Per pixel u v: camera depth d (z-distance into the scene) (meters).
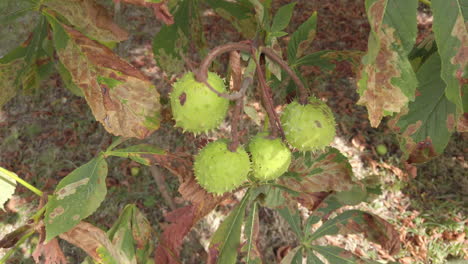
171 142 1.04
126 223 0.49
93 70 0.39
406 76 0.30
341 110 1.12
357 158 1.04
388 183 1.00
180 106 0.34
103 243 0.43
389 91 0.30
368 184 0.52
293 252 0.54
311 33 0.49
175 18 0.63
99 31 0.41
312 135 0.38
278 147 0.38
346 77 1.18
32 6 0.40
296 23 1.30
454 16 0.29
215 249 0.47
